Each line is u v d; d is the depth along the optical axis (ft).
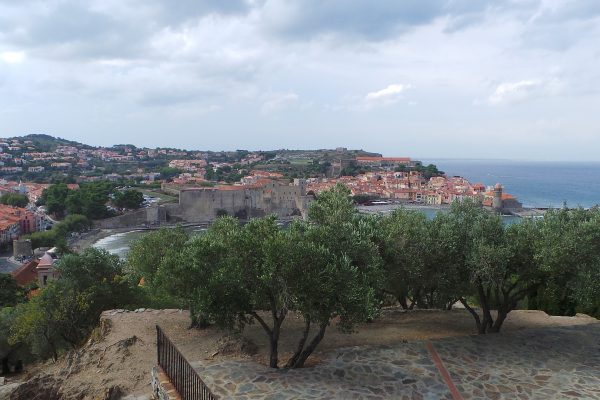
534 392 48.11
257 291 54.03
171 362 49.96
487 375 52.11
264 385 48.37
